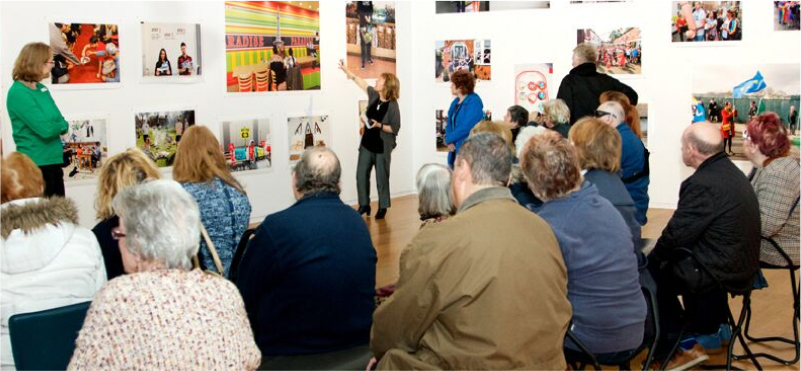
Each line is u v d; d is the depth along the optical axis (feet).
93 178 22.44
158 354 6.27
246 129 26.63
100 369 6.22
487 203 8.11
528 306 7.57
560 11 29.99
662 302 13.71
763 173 14.20
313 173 10.39
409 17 32.81
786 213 13.88
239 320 6.80
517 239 7.72
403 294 7.94
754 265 12.82
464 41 31.86
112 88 22.75
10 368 9.27
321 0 28.84
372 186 32.09
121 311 6.31
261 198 27.45
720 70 28.07
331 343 10.14
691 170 28.94
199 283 6.67
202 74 25.11
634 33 29.07
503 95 31.42
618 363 10.99
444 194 12.78
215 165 12.70
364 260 10.29
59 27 21.36
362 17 30.60
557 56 30.25
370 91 27.66
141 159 11.42
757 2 27.27
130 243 6.74
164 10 23.89
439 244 7.73
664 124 29.14
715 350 14.80
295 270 9.84
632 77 29.35
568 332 9.86
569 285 10.05
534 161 10.04
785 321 16.44
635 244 12.16
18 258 9.14
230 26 25.79
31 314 8.64
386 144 27.76
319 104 29.22
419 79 33.17
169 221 6.75
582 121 12.66
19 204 9.59
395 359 8.02
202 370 6.39
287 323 10.02
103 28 22.40
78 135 22.00
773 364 14.05
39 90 17.84
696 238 12.59
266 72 27.14
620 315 10.15
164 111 24.14
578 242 9.86
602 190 12.19
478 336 7.44
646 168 16.98
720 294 14.26
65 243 9.43
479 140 8.42
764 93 27.53
